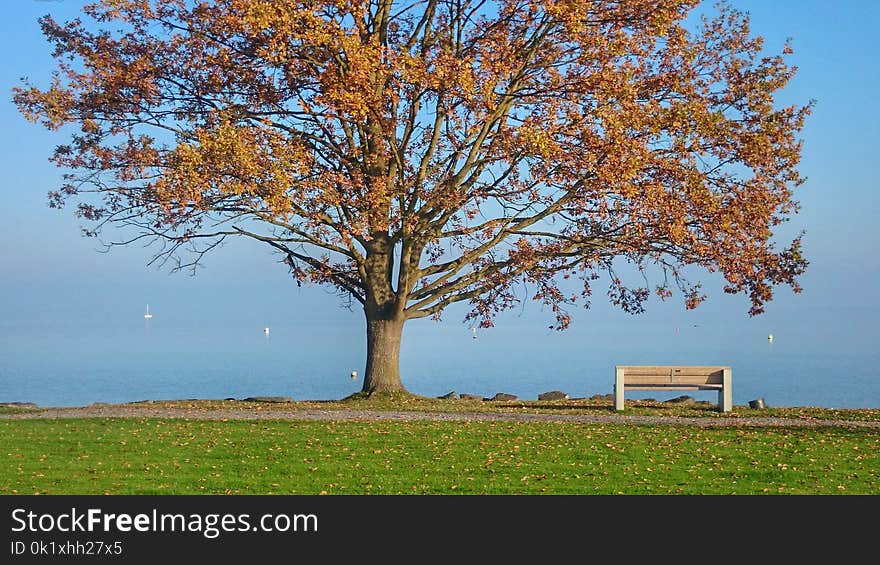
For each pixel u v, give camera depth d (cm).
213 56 2442
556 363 6569
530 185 2444
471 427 2036
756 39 2652
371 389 2761
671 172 2408
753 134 2486
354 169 2466
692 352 8156
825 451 1745
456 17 2633
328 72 2286
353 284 2864
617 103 2436
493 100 2369
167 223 2548
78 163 2569
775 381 4591
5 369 5750
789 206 2566
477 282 2766
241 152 2220
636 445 1811
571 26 2328
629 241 2556
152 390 4275
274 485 1472
